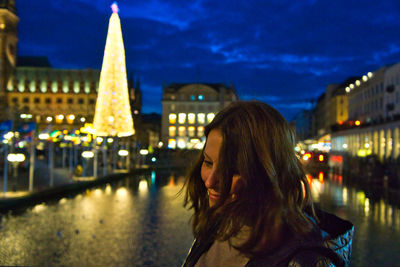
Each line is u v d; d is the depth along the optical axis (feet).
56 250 48.34
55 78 387.96
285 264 3.79
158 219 71.82
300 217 4.00
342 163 239.50
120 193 124.77
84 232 59.72
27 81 384.88
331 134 283.18
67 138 141.59
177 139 352.69
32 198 95.66
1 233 59.41
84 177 163.73
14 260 43.65
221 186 4.26
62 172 171.83
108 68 211.82
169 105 355.56
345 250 4.17
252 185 4.12
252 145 4.23
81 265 41.88
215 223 4.51
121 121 215.72
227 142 4.30
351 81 350.43
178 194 5.66
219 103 350.64
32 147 110.32
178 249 48.57
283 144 4.28
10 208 84.69
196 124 353.51
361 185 142.61
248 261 4.03
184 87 355.97
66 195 118.52
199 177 5.57
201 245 4.66
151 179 193.16
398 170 131.13
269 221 3.91
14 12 388.57
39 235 57.62
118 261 43.34
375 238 53.62
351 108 285.02
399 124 164.04
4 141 97.50
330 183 151.33
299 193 4.28
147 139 404.36
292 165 4.27
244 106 4.53
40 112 374.02
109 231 60.34
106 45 211.00
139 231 60.23
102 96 212.64
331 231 4.45
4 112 113.60
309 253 3.80
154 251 47.73
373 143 196.03
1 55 374.43
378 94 224.74
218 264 4.31
